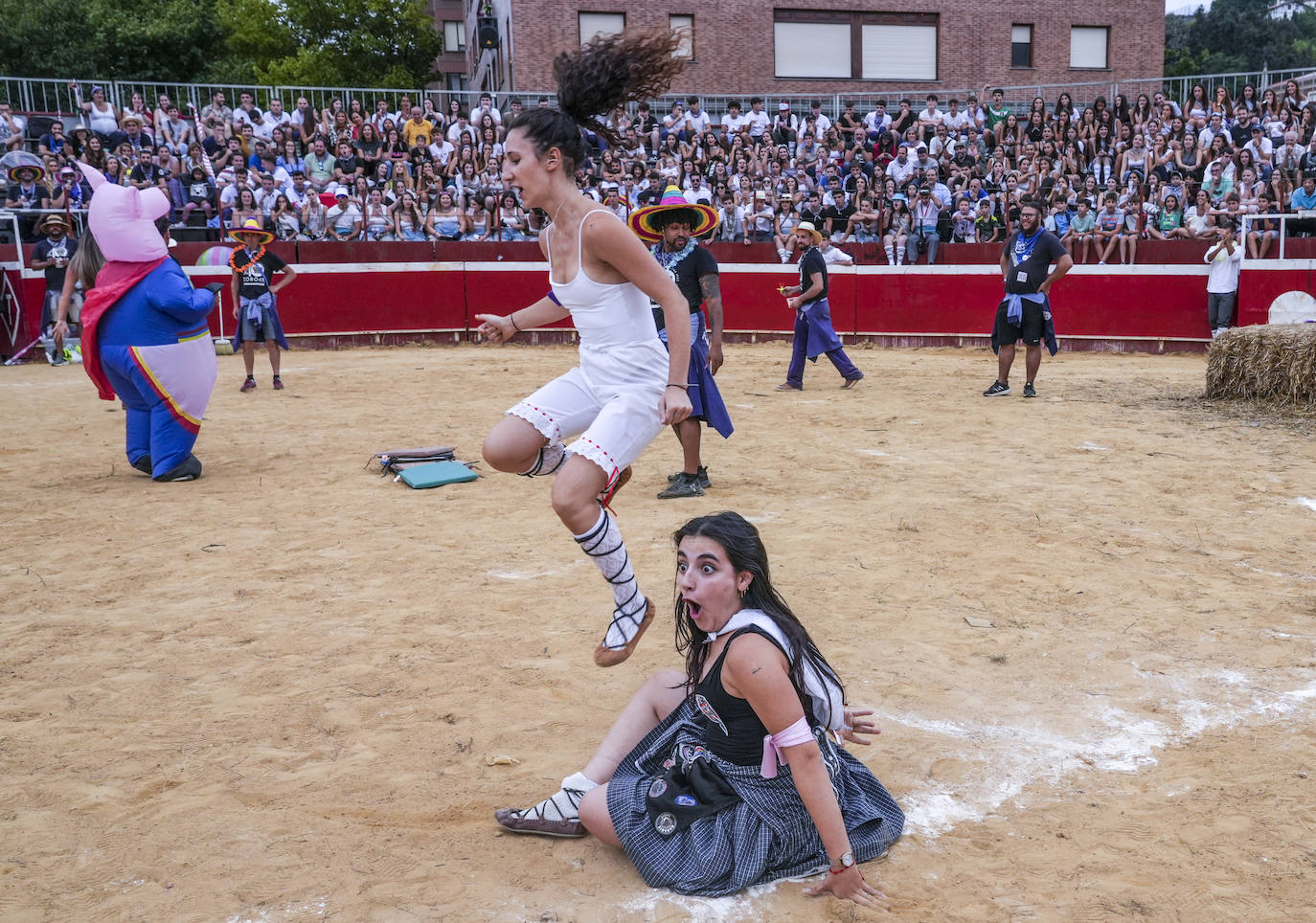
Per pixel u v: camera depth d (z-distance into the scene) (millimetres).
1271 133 20344
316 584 5340
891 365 15133
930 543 5926
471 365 15461
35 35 32781
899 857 2941
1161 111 21453
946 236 18609
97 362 7691
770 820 2783
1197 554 5699
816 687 2746
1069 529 6211
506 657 4379
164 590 5285
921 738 3646
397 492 7316
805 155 21172
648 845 2777
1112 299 16891
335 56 37969
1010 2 28531
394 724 3787
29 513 6852
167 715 3869
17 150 17859
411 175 20203
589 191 18625
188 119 20266
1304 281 15641
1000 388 11578
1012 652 4383
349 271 18297
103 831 3104
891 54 28312
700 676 2926
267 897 2781
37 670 4289
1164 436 9211
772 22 27594
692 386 6977
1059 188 18734
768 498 7055
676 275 7098
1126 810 3186
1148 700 3941
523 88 26625
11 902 2764
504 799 3279
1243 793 3270
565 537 6121
